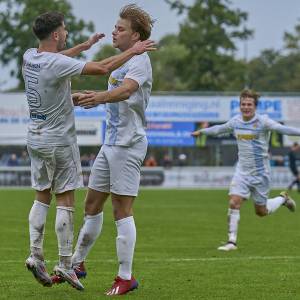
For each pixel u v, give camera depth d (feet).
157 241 70.49
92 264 52.95
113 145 39.91
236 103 208.85
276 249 63.31
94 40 41.60
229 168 208.64
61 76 37.47
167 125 209.26
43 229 39.34
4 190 183.73
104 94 37.81
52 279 40.86
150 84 39.91
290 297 39.91
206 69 327.47
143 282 44.62
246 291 41.73
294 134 64.75
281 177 208.64
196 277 46.85
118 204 40.14
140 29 39.86
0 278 45.85
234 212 64.54
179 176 208.85
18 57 289.74
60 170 39.01
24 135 206.90
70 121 38.73
